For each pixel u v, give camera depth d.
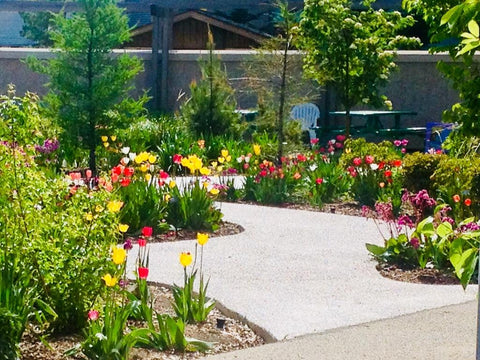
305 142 19.44
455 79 7.52
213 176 15.06
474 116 7.27
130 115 15.88
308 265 8.67
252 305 7.03
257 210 12.09
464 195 10.30
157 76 21.17
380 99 17.55
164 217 10.46
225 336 6.39
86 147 15.40
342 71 17.30
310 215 11.77
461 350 5.91
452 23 3.98
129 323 6.41
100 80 15.27
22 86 21.47
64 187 6.98
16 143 6.85
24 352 5.76
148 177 10.48
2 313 5.38
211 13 26.50
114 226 6.62
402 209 12.16
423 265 8.19
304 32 17.06
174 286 6.92
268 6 21.62
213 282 7.87
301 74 17.53
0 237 6.02
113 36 15.42
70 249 6.21
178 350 5.92
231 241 9.88
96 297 6.28
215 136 17.58
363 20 17.41
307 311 6.90
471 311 6.95
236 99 20.94
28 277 5.86
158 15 20.97
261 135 17.00
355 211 12.25
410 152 20.14
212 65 17.89
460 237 4.11
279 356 5.77
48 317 6.09
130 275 7.73
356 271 8.45
